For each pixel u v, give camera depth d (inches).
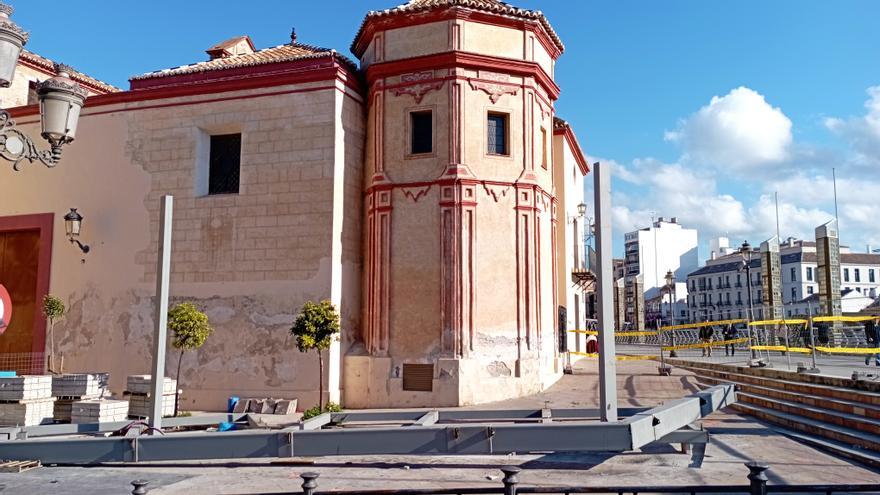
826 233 1027.9
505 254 642.2
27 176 731.4
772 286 1150.3
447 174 634.2
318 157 640.4
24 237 737.6
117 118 706.8
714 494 232.5
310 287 626.2
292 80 653.3
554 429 254.5
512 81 665.0
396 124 660.1
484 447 256.8
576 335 1055.6
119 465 361.1
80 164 713.6
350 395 627.2
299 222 637.3
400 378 621.3
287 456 263.6
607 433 251.1
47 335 698.2
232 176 681.0
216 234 660.1
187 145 681.0
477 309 625.6
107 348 675.4
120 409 490.6
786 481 327.3
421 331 626.8
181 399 640.4
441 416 369.4
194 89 681.0
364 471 348.5
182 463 367.9
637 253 3986.2
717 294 3501.5
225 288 649.0
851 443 413.1
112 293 682.8
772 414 534.6
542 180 700.7
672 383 732.7
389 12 659.4
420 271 634.8
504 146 665.0
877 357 778.2
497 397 618.5
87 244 699.4
